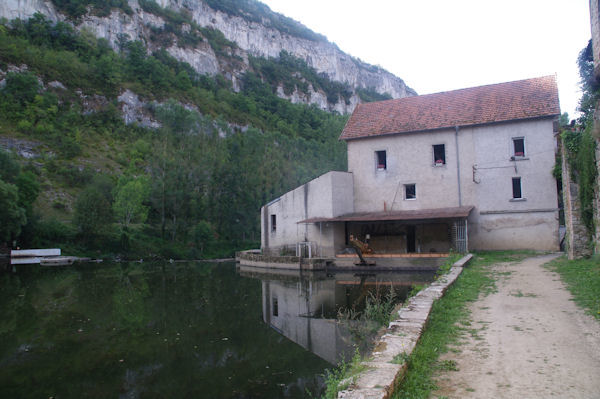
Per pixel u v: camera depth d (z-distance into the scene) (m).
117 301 17.16
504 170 24.98
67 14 116.44
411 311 8.03
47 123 77.25
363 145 28.98
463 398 4.56
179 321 13.39
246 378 8.52
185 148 55.56
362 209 28.75
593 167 14.72
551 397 4.49
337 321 12.68
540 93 25.34
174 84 114.06
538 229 24.05
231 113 114.62
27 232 43.66
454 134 26.36
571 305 8.83
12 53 87.62
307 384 8.16
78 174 63.53
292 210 29.81
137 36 126.06
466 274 14.17
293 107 137.25
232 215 53.19
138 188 49.47
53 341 11.13
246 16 173.62
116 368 9.16
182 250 47.72
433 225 26.61
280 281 23.00
